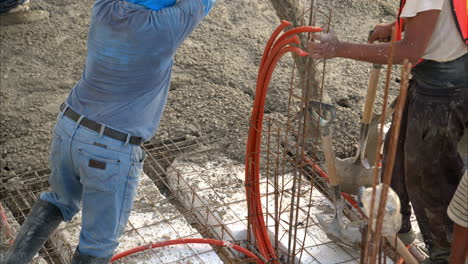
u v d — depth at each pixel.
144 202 4.57
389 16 7.68
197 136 5.43
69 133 3.22
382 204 2.04
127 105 3.21
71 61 6.54
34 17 7.14
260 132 3.98
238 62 6.60
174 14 3.09
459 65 3.30
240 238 4.37
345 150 5.28
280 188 4.73
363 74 6.43
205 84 6.10
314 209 4.55
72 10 7.48
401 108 1.96
